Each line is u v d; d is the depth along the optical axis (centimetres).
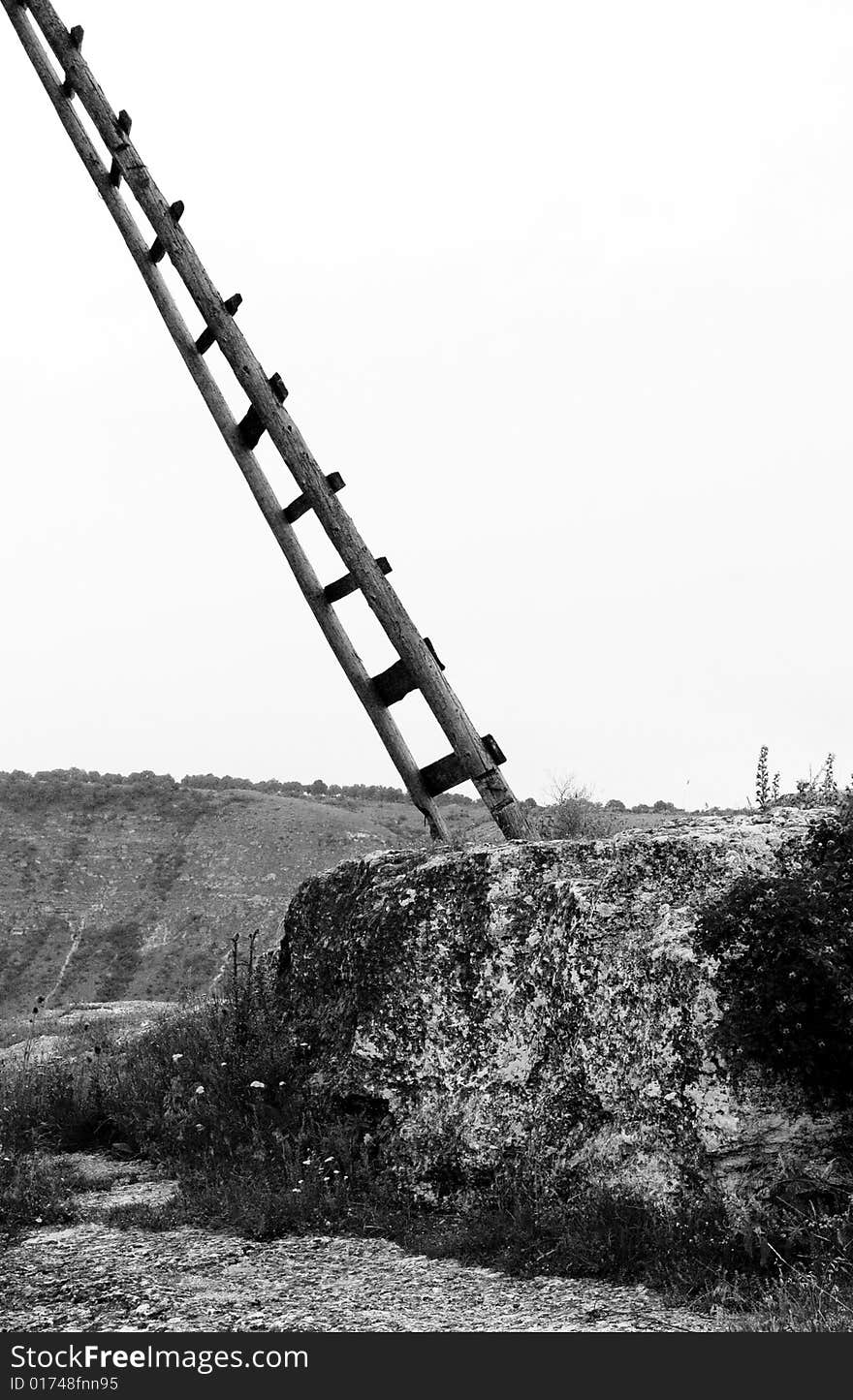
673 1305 554
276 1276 623
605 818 1041
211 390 1124
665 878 746
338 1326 537
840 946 638
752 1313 530
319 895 1034
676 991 665
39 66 1116
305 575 1120
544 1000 758
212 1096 926
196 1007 1320
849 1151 624
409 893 867
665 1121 649
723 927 663
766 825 766
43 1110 1020
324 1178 774
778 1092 631
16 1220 754
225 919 10944
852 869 693
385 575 1077
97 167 1118
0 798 12512
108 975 10381
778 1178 620
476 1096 766
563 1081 727
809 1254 571
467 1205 738
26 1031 1756
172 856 11856
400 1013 830
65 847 11912
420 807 1099
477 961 805
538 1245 642
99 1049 1192
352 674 1109
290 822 12175
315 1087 895
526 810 1095
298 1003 1004
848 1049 620
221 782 14312
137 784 12988
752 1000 643
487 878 827
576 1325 527
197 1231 720
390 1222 719
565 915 759
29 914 11056
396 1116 810
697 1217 612
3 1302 589
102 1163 927
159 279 1123
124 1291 599
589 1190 673
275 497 1122
